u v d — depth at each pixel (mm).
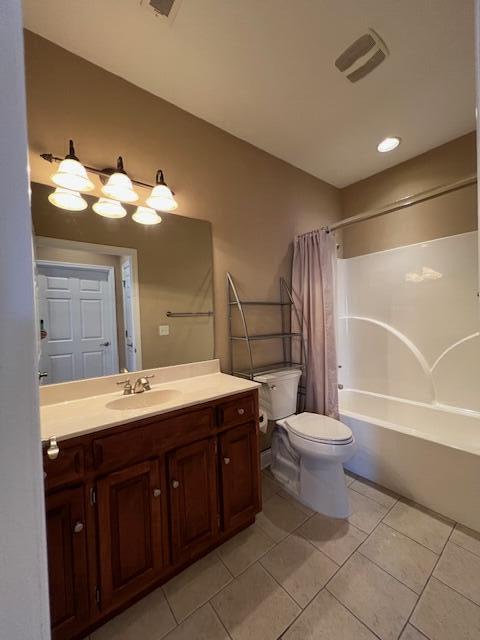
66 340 1372
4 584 312
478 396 2027
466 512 1481
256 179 2154
